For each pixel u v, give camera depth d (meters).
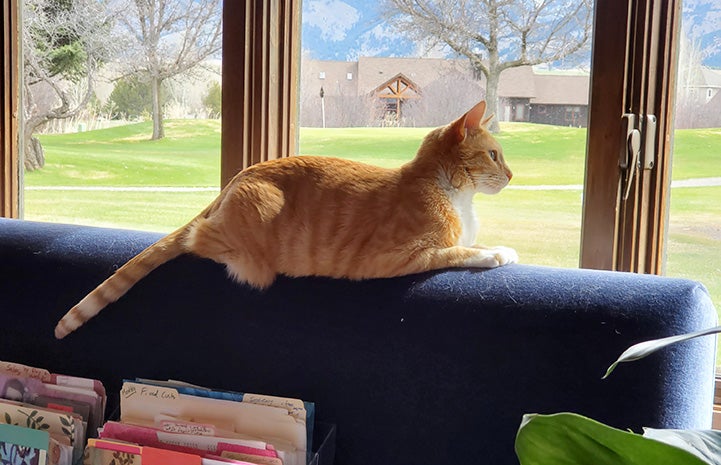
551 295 1.12
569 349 1.07
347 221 1.25
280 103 1.64
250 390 1.26
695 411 1.06
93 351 1.37
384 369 1.18
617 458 0.69
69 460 1.26
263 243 1.28
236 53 1.60
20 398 1.37
